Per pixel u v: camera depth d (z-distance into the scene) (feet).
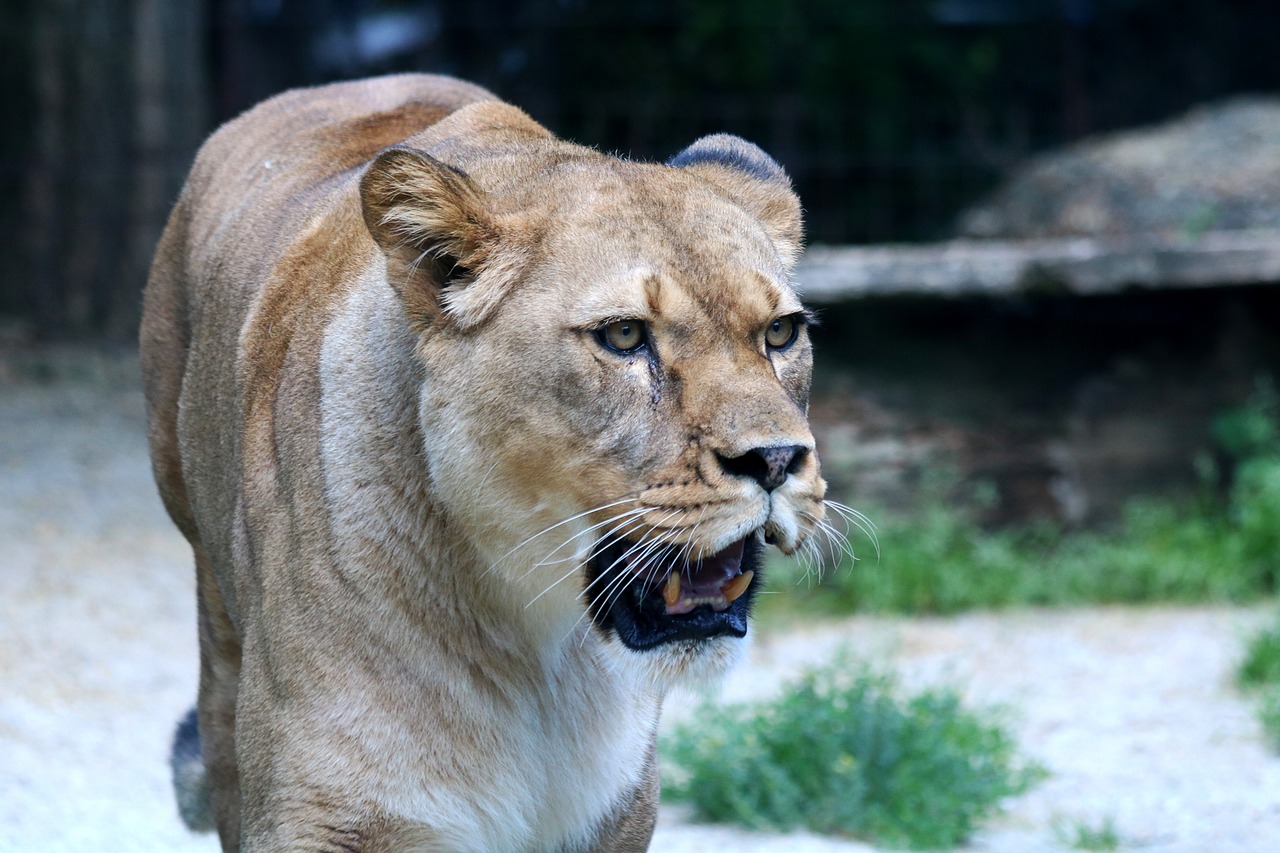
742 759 32.48
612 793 19.81
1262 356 52.65
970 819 31.48
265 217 22.49
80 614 40.93
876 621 46.85
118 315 69.87
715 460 16.90
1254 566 48.80
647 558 17.39
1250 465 50.03
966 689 38.32
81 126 69.05
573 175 18.60
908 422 51.72
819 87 80.53
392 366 18.56
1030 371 52.90
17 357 66.59
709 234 17.87
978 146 77.87
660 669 17.94
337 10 83.76
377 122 23.65
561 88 82.17
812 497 17.54
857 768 31.68
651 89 81.82
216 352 21.95
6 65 68.49
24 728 32.71
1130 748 35.76
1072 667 42.09
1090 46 84.43
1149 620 46.39
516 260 17.76
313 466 18.76
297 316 20.12
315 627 18.33
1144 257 49.44
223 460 21.33
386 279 18.65
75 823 28.43
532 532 17.81
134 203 69.51
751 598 18.61
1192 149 60.13
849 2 81.51
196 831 25.18
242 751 19.15
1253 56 84.84
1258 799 31.94
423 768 18.31
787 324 18.38
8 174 68.74
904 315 53.11
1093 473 52.29
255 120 25.29
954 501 51.47
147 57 69.56
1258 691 38.96
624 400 17.19
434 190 17.63
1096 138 80.07
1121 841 30.19
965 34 83.35
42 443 57.52
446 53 82.94
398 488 18.29
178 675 37.70
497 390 17.51
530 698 18.93
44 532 47.83
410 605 18.26
